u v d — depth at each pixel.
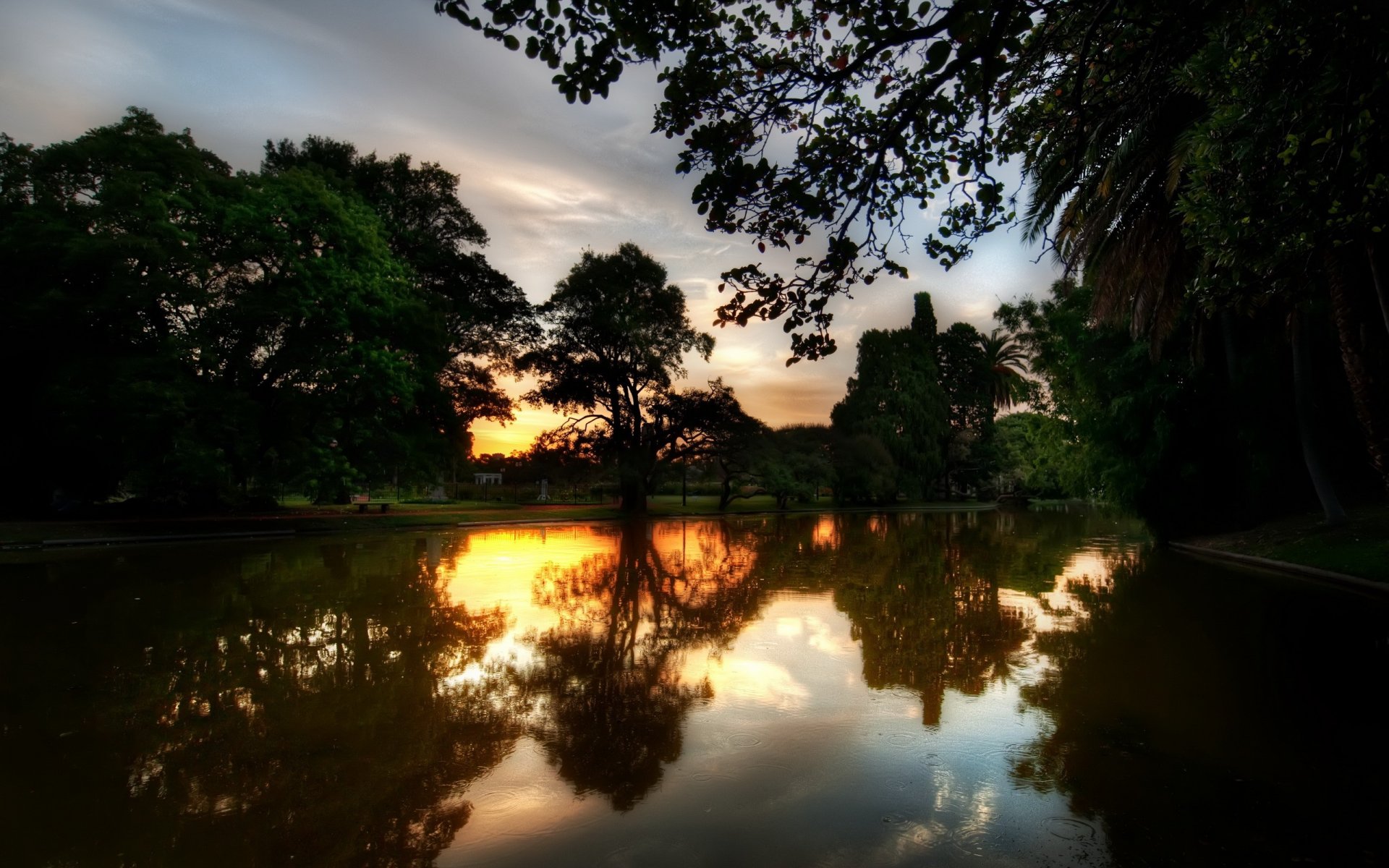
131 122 23.59
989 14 4.11
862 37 4.71
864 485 52.72
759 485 49.84
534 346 41.84
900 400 54.56
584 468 42.91
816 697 5.88
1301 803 3.88
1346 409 17.42
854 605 10.48
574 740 4.90
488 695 5.96
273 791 4.11
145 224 21.34
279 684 6.30
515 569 15.06
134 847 3.46
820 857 3.31
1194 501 19.38
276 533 23.73
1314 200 6.66
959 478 68.62
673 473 47.06
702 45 4.96
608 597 11.20
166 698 5.91
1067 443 23.70
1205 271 9.35
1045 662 7.00
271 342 25.09
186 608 10.08
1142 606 10.16
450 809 3.86
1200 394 18.28
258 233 23.53
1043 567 15.38
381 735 5.02
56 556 16.91
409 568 15.06
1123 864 3.26
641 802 3.92
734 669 6.79
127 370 20.47
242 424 23.28
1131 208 13.45
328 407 25.62
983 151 5.26
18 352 21.56
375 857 3.34
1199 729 5.05
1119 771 4.33
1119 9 5.85
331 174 28.02
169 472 22.00
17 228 20.73
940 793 4.02
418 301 28.47
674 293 42.06
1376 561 12.25
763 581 13.24
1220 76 6.98
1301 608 9.95
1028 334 24.89
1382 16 4.92
